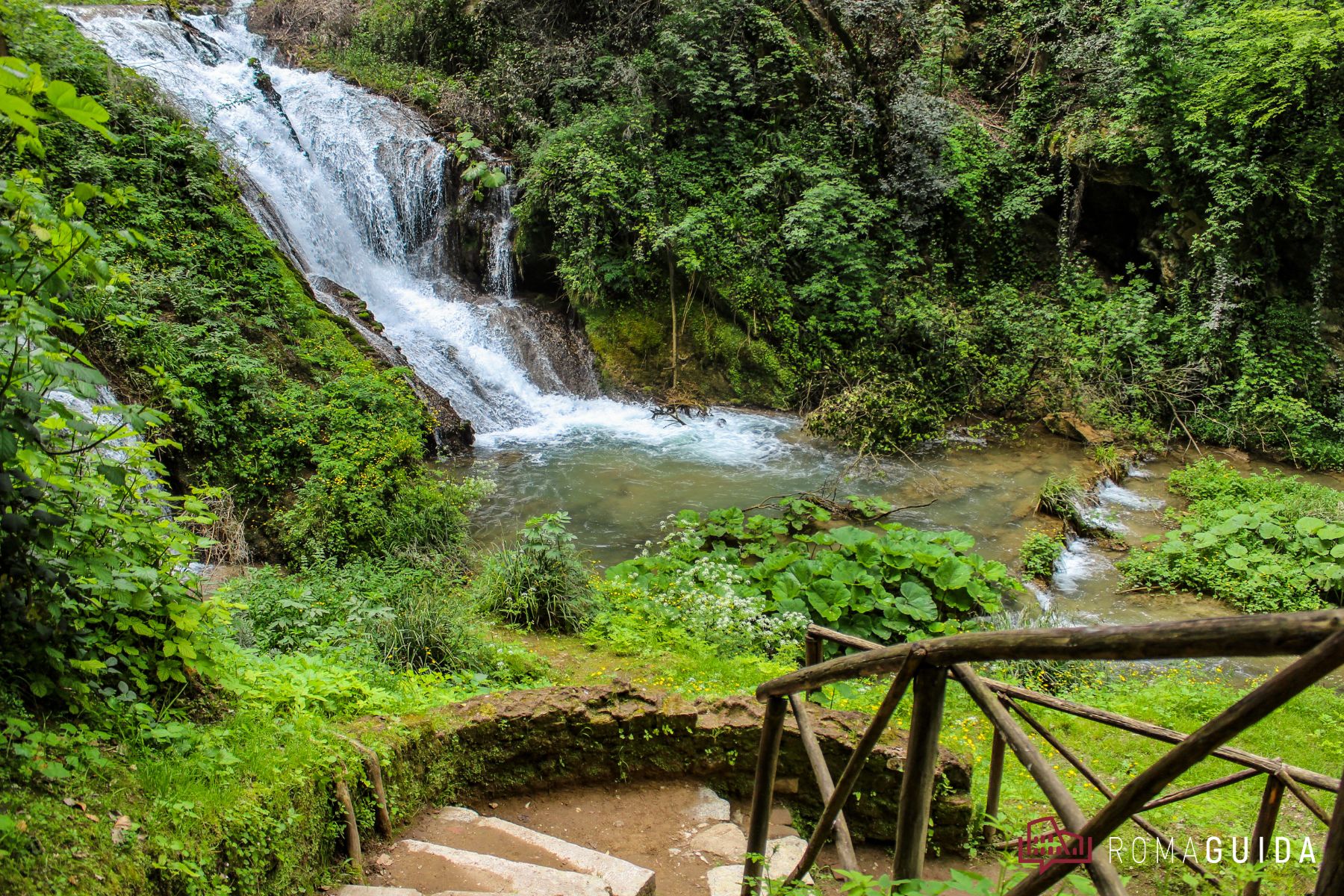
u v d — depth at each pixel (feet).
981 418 50.39
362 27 63.36
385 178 52.19
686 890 11.95
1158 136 51.88
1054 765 18.81
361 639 20.75
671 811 13.82
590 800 14.06
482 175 51.72
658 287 51.93
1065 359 50.14
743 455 44.42
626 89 52.34
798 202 51.78
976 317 53.57
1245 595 31.37
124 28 53.11
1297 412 46.93
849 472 42.78
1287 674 3.20
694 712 14.47
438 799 12.89
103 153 37.11
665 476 41.29
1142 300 52.47
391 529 31.50
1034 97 59.47
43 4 43.29
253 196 45.19
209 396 33.45
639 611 25.81
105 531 10.76
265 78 53.78
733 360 51.49
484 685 19.60
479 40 59.88
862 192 53.67
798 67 54.95
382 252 52.26
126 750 9.27
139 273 34.35
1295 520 35.76
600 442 45.44
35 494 9.16
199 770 9.41
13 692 9.04
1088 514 38.78
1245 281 49.60
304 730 11.11
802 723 7.83
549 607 25.29
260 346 36.94
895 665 5.57
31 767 8.08
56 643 9.55
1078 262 56.95
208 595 22.58
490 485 35.29
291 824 9.52
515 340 49.96
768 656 24.68
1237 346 49.57
